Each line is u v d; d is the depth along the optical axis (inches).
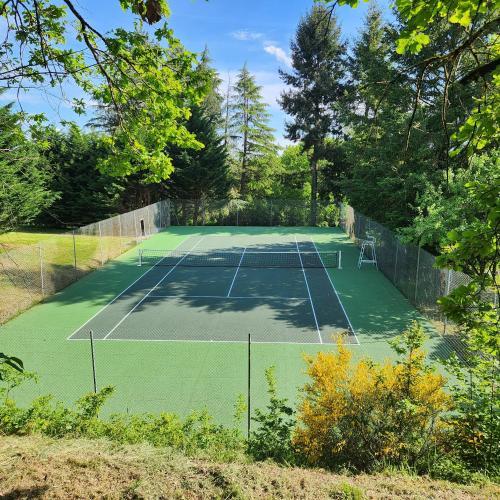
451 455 262.1
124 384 489.4
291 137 1850.4
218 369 525.0
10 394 462.6
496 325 195.3
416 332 296.8
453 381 467.5
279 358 553.9
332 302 792.3
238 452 267.6
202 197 1801.2
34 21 285.4
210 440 286.0
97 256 1063.0
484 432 260.8
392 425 276.7
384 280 938.7
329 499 195.6
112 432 293.6
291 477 217.5
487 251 163.5
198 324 682.2
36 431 291.4
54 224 1699.1
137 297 828.6
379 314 725.3
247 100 2080.5
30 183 981.2
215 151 1728.6
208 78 317.7
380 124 981.8
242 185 2130.9
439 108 813.2
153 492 198.4
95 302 797.9
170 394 466.6
